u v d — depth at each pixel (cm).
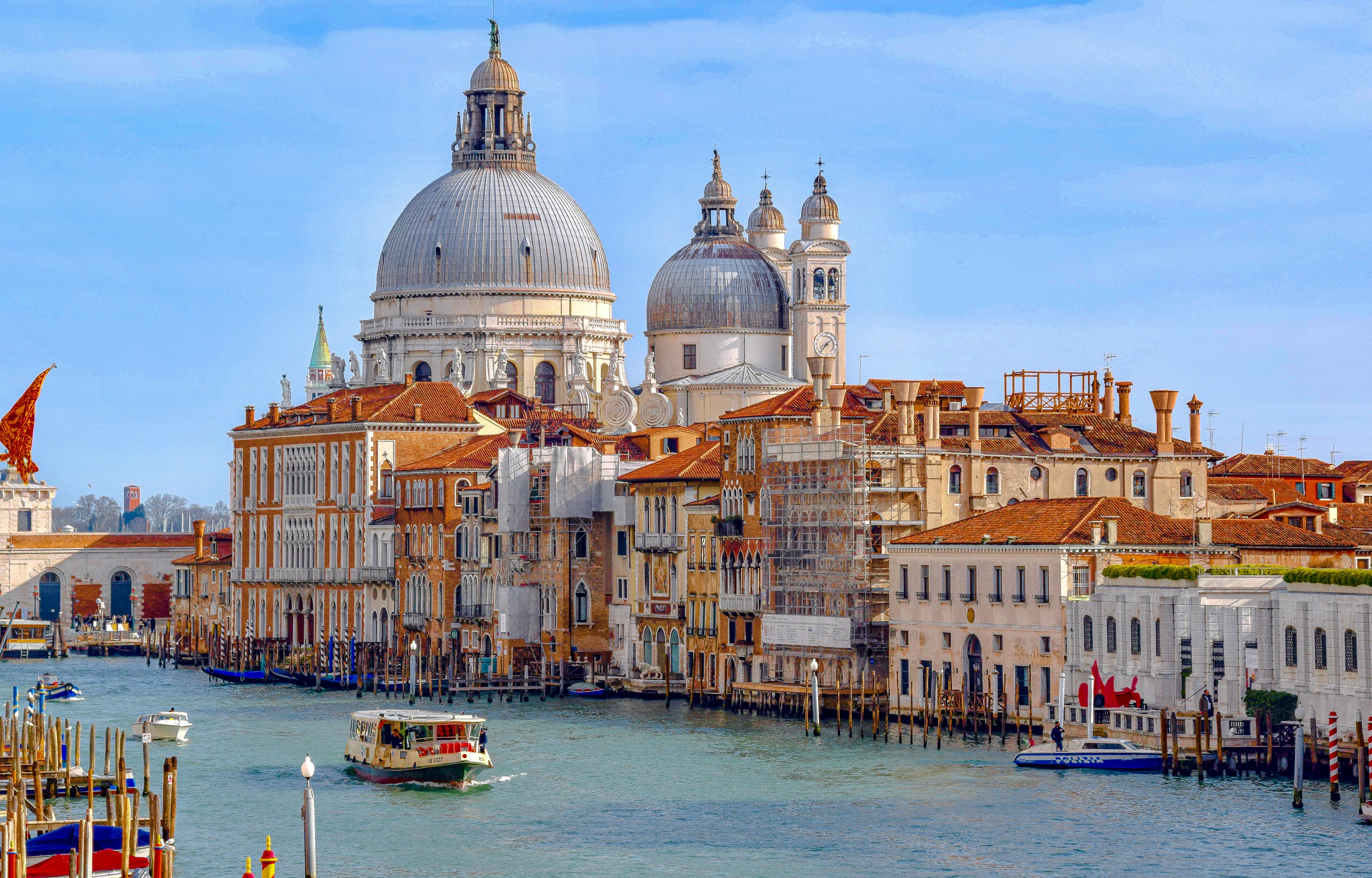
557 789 11256
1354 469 19538
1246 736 10900
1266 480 18288
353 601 19938
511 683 16600
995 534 13125
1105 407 16800
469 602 18188
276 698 16875
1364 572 10344
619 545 17112
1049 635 12506
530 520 17375
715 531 15775
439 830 10169
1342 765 10531
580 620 17150
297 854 9644
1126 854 9250
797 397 15388
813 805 10600
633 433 18938
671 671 16388
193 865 9431
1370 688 10275
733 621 15538
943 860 9294
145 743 10456
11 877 7975
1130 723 11431
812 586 14638
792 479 14888
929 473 14750
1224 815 9906
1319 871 8862
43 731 11612
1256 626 11119
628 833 10025
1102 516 12769
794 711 14538
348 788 11450
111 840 8519
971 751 12244
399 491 19350
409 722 11556
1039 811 10212
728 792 11050
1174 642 11438
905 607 13875
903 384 14862
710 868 9256
